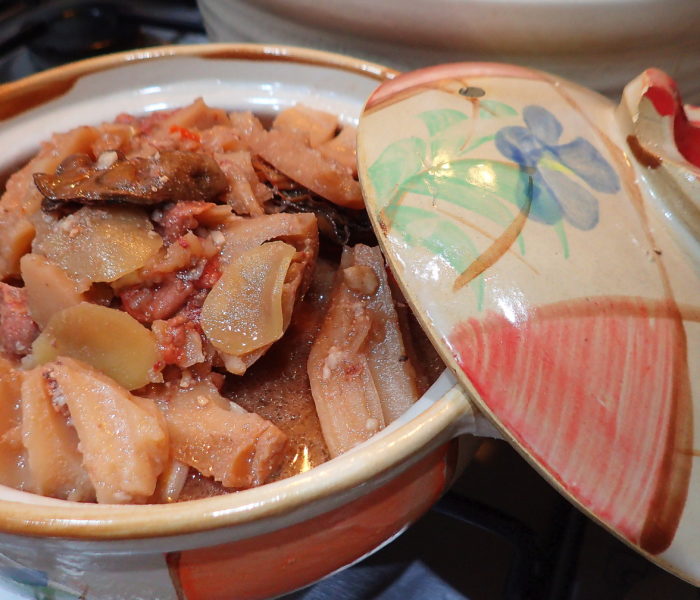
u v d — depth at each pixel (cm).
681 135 26
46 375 26
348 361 29
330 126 35
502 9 32
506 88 28
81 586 24
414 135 26
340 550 25
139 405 26
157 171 28
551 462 23
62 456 25
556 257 24
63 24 46
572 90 28
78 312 26
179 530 21
